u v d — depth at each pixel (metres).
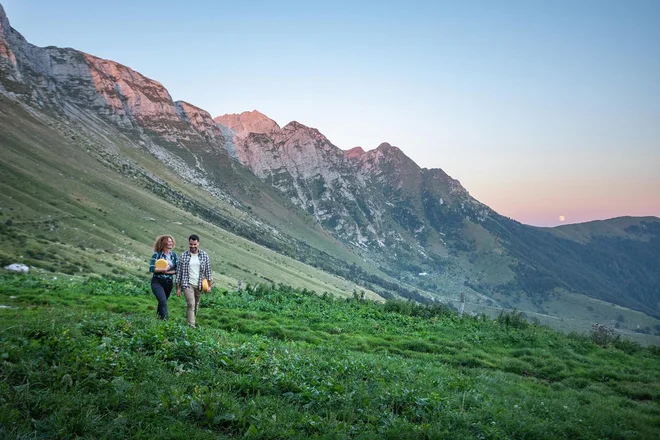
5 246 146.75
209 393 7.71
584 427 10.72
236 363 10.04
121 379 7.54
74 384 7.24
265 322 19.83
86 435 5.80
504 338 22.58
